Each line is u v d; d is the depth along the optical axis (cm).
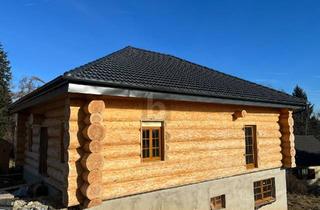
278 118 1305
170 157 885
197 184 955
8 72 2794
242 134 1120
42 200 775
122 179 771
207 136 996
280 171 1290
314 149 3350
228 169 1055
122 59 1037
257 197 1192
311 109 5619
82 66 787
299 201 1680
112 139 762
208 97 920
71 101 704
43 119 1003
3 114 2444
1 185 1167
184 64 1355
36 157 1081
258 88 1333
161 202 855
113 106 771
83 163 696
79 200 698
